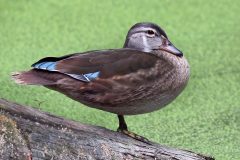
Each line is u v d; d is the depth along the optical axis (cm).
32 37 1428
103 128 802
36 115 745
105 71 812
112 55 834
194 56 1362
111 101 819
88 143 761
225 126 1102
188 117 1131
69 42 1410
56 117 763
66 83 796
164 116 1134
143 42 928
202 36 1450
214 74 1285
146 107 842
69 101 1173
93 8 1569
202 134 1077
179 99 1193
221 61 1341
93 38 1430
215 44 1412
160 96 841
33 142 724
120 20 1512
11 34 1439
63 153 738
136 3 1605
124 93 818
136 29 933
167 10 1570
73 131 760
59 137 743
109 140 782
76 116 1123
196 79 1266
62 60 810
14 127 719
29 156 716
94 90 810
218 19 1532
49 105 1158
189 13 1559
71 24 1487
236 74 1283
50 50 1375
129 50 851
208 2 1619
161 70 837
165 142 1049
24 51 1368
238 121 1119
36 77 789
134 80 819
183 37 1448
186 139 1061
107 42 1411
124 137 801
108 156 767
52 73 796
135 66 825
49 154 729
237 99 1195
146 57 841
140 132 1079
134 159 786
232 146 1039
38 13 1532
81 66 809
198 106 1170
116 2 1605
